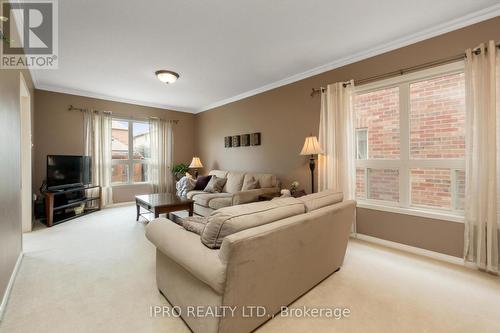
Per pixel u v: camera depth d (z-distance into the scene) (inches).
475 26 88.8
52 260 96.3
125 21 90.5
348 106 123.3
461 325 59.6
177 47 111.9
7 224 73.5
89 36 101.1
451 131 99.0
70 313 63.8
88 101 188.7
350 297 71.3
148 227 70.2
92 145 187.8
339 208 77.5
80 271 87.2
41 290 74.6
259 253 51.2
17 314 63.2
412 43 104.3
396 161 113.6
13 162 82.7
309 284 72.7
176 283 62.9
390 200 117.0
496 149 83.5
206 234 53.3
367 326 59.4
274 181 159.6
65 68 136.0
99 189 184.4
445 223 97.4
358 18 90.5
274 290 59.7
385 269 89.2
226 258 45.5
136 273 86.0
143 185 221.0
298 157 152.1
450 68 94.9
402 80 107.8
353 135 122.4
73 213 166.6
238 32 99.4
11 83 80.1
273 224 55.3
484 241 86.6
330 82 133.8
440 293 73.5
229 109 207.9
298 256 64.6
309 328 58.6
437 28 96.2
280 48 114.1
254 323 56.3
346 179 123.5
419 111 107.0
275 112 166.4
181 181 203.2
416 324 60.0
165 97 202.1
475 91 87.3
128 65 132.3
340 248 85.4
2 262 67.4
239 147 198.8
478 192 87.4
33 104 158.9
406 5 83.1
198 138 250.2
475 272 86.9
